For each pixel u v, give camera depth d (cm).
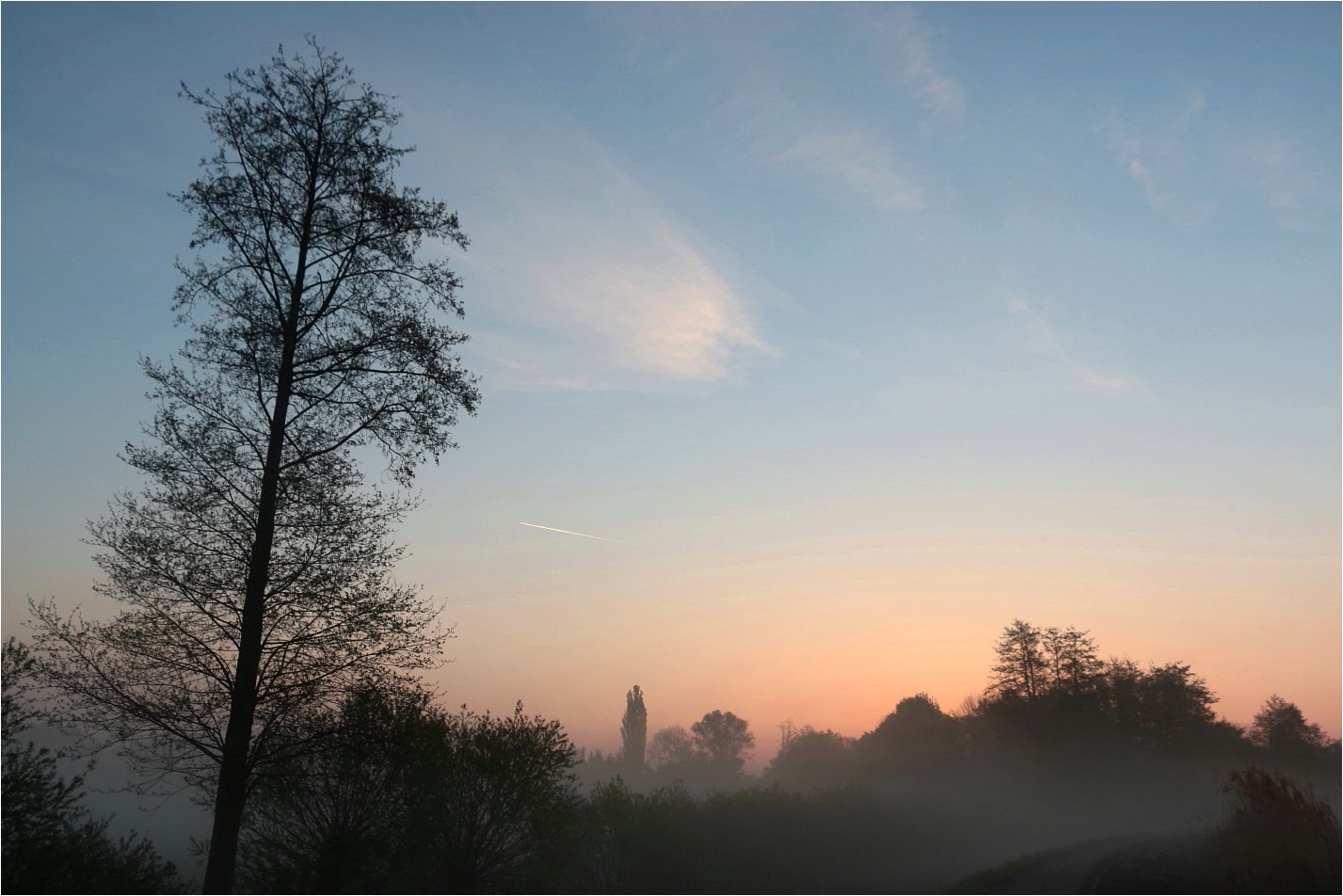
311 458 1641
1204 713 8056
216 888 1454
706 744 13625
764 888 3584
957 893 2500
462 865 2183
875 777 8631
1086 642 7588
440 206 1780
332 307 1708
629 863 3164
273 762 1633
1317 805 2323
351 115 1748
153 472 1573
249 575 1591
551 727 2389
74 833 1590
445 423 1727
